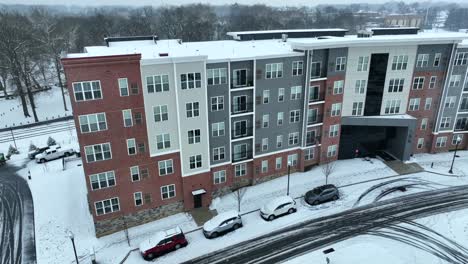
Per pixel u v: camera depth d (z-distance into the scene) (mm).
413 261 27359
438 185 38750
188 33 101375
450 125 45062
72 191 40438
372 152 46344
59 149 51469
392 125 41969
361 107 42094
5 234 33344
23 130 63125
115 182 31375
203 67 31406
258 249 29734
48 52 73938
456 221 32250
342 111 41781
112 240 31672
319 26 151875
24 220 35500
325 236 30922
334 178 40438
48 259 29672
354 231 31406
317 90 39375
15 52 65500
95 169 30172
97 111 28828
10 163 50156
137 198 32875
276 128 38781
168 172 33562
